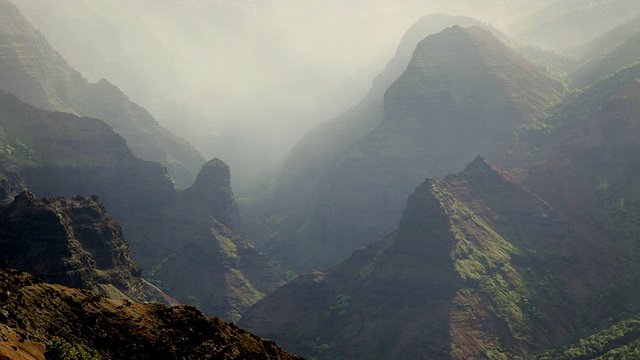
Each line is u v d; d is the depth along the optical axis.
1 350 138.00
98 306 169.62
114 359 159.75
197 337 175.75
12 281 160.62
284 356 193.88
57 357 148.00
